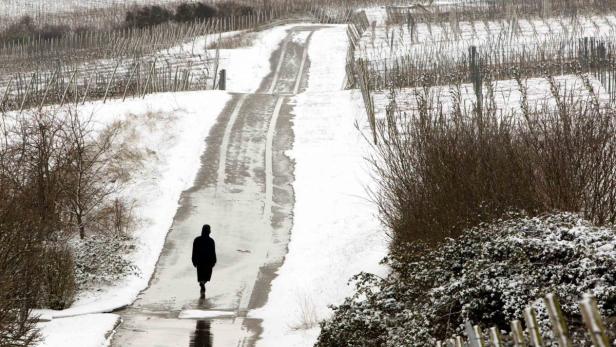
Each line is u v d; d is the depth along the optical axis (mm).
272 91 180750
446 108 110375
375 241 75875
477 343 22422
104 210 87125
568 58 142375
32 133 88438
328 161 110500
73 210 84812
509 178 49375
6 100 139250
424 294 44031
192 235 87188
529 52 149000
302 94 153375
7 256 45312
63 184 81875
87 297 69375
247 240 86000
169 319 63875
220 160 112125
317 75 194750
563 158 48000
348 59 189000
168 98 144125
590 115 52688
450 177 52281
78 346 52938
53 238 70875
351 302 49062
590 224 41969
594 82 125625
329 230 86562
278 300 69125
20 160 79438
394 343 40750
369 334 45656
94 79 178750
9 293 45562
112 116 129125
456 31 197625
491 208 49375
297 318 61438
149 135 121500
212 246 70625
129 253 81375
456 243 45594
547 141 49375
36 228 56375
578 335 32656
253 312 66312
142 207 94500
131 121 125312
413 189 56094
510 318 38250
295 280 73688
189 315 65188
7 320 43594
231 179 104750
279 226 89875
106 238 81250
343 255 75812
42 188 77188
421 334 38625
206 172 107062
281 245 84500
